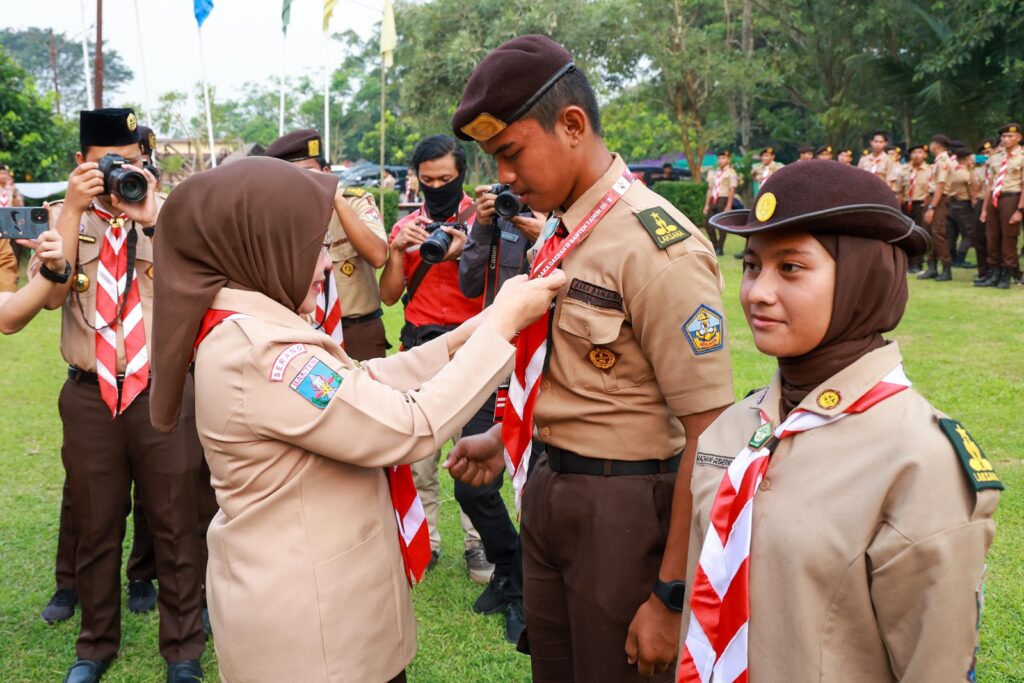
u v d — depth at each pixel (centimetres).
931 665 120
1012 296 1036
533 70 184
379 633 178
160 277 173
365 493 179
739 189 2120
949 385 632
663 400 199
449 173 408
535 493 213
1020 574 356
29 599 368
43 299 296
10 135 1527
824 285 130
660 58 2058
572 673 220
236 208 169
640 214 190
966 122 1967
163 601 313
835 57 2361
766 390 152
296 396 164
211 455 174
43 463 529
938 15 2055
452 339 210
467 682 306
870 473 126
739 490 137
